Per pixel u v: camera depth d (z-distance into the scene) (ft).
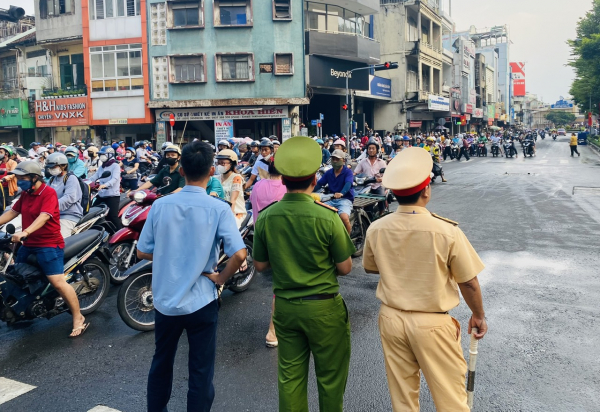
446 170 84.53
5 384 13.73
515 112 392.88
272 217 10.05
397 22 142.00
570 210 39.19
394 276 9.28
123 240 21.48
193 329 10.75
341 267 9.98
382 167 30.27
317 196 13.62
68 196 20.10
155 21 92.38
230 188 21.59
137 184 41.37
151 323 17.74
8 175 29.94
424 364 9.04
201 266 10.60
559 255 25.55
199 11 91.97
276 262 9.96
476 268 8.94
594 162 95.25
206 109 94.32
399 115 143.33
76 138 101.30
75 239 18.54
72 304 17.16
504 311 18.13
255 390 13.10
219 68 93.25
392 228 9.32
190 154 10.78
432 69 157.79
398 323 9.20
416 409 9.52
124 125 98.37
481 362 14.28
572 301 18.95
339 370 10.10
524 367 13.92
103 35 94.07
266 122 99.09
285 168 9.86
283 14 93.30
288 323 9.87
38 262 16.49
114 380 13.91
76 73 100.83
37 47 104.68
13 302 16.75
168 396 11.11
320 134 105.60
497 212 38.83
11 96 103.24
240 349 15.67
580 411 11.69
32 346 16.38
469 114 208.44
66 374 14.29
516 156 124.16
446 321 9.04
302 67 94.48
